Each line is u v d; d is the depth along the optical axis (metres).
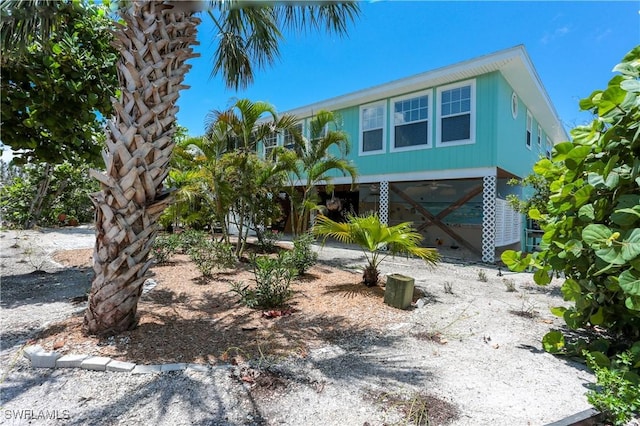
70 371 2.50
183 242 8.02
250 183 7.66
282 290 4.37
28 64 4.44
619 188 2.88
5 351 2.81
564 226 3.24
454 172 9.27
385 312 4.18
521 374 2.69
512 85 9.77
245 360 2.76
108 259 2.98
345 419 2.04
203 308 4.09
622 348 2.99
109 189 2.91
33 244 9.37
